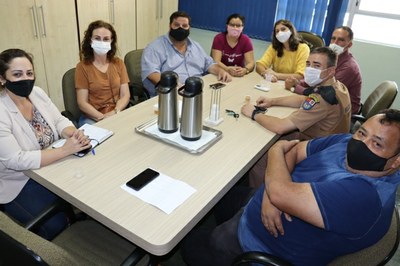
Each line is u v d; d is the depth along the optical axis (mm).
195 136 1527
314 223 1010
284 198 1063
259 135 1688
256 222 1262
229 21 3006
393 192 996
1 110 1392
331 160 1200
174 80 1500
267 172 1262
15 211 1510
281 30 2912
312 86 1966
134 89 2686
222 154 1479
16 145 1354
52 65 3160
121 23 3615
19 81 1429
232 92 2332
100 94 2316
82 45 2254
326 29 3727
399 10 3590
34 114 1590
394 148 971
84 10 3209
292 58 3004
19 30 2793
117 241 1336
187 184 1249
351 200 968
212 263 1317
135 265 1081
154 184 1230
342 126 1833
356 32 3869
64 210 1345
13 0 2674
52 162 1327
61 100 3375
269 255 1070
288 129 1729
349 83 2678
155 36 4102
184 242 1400
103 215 1068
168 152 1457
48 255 819
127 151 1444
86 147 1400
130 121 1733
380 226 988
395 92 2135
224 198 1640
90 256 1256
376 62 3684
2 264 1006
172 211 1104
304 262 1141
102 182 1229
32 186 1542
